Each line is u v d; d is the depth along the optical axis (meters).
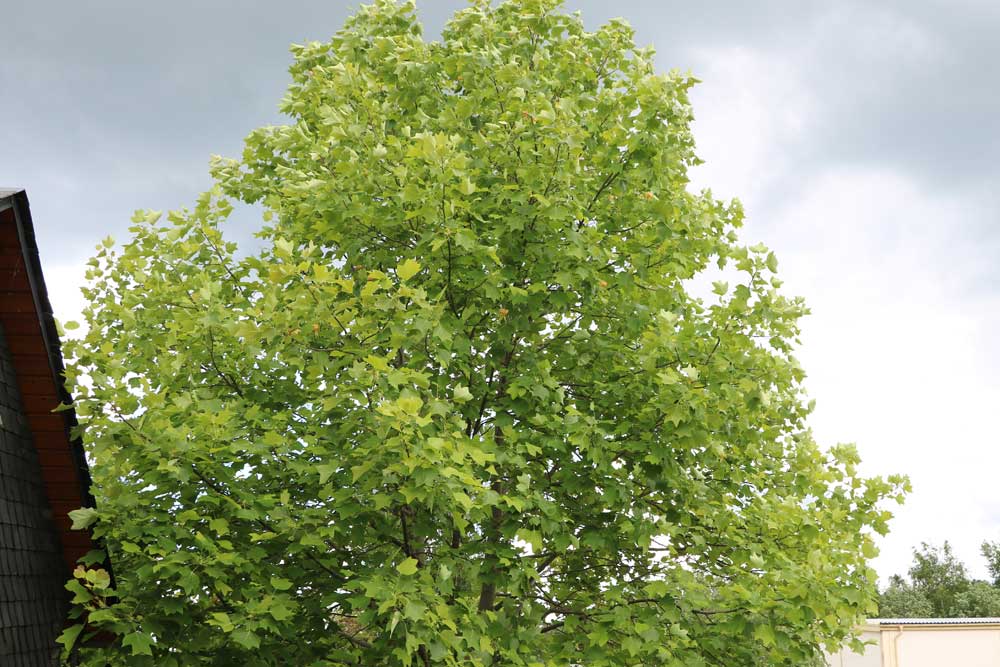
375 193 8.52
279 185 11.71
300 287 7.38
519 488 7.98
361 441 7.72
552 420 8.81
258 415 8.13
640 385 9.05
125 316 9.34
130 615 7.59
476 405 9.41
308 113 11.34
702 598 8.70
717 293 8.62
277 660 8.39
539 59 9.69
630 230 9.95
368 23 11.67
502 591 10.05
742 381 8.42
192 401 8.16
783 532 9.87
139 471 7.90
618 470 8.82
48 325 7.74
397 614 6.74
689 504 9.59
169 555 7.24
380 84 10.02
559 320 10.20
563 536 8.48
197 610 8.09
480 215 9.02
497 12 11.55
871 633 32.41
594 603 10.11
